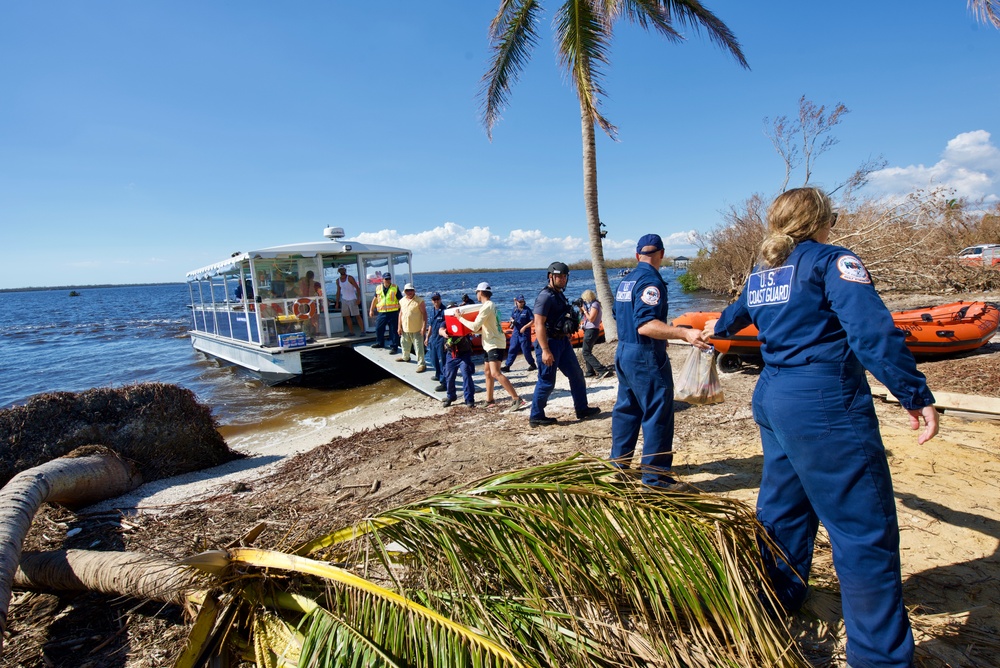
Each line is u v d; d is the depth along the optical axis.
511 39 10.44
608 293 11.36
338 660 1.61
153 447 5.78
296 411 9.80
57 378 15.22
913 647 1.87
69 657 2.56
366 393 11.03
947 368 6.74
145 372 15.60
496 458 5.04
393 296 11.69
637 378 3.53
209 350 16.06
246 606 2.04
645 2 9.70
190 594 2.26
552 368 5.88
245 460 6.59
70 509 4.65
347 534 2.02
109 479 4.93
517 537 1.83
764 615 1.95
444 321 8.61
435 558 1.85
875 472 1.87
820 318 1.92
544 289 5.91
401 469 5.07
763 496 2.29
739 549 2.08
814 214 2.04
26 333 31.80
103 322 39.69
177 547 3.66
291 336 11.80
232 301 14.06
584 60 9.95
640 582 1.88
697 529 2.03
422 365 10.38
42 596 3.12
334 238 13.58
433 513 1.93
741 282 23.84
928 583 2.52
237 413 9.91
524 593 1.85
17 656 2.60
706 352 3.35
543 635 1.75
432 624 1.64
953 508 3.17
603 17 9.61
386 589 1.73
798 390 1.94
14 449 5.11
